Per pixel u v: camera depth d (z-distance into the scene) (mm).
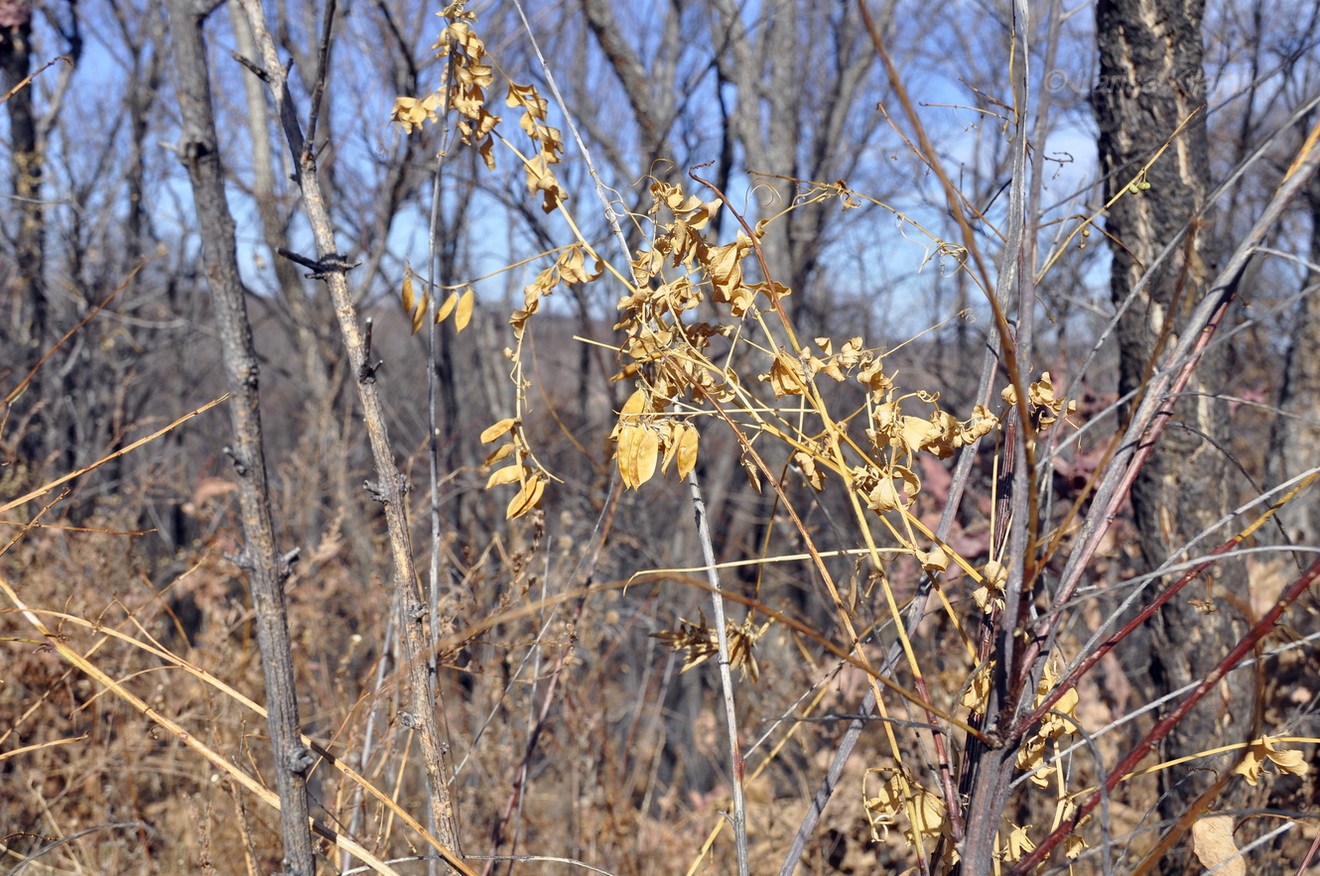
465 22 1438
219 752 1817
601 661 3289
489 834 2730
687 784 5270
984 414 1223
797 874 2869
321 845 1745
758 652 3686
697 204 1345
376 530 4875
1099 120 2359
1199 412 2279
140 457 7637
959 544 2727
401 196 5816
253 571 1317
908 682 2256
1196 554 2275
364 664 3340
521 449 1394
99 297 7164
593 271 1393
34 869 2496
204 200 1292
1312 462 4609
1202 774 2207
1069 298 1896
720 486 6238
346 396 5566
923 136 821
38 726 2656
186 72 1287
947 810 1207
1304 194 4371
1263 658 1099
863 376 1275
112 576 3389
